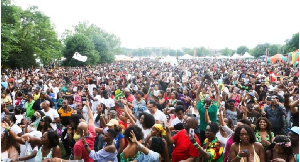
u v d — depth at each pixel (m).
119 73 29.91
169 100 11.02
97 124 8.11
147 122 6.31
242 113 8.52
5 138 5.57
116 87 17.55
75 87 16.95
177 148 5.70
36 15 46.09
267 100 8.22
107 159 5.29
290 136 4.88
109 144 5.35
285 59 55.62
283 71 30.98
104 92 10.42
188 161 5.51
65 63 56.19
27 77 23.14
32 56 43.28
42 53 43.34
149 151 5.06
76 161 4.96
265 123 6.16
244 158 4.66
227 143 5.28
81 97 11.80
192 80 18.06
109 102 10.34
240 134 4.89
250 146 4.90
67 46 56.06
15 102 11.95
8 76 24.62
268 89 15.12
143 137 5.70
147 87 13.44
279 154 4.77
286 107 8.80
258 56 101.38
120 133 6.12
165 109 9.25
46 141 5.26
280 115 8.04
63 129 9.02
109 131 5.35
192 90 12.87
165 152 5.38
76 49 55.66
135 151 5.23
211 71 34.72
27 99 9.92
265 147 5.64
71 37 56.81
